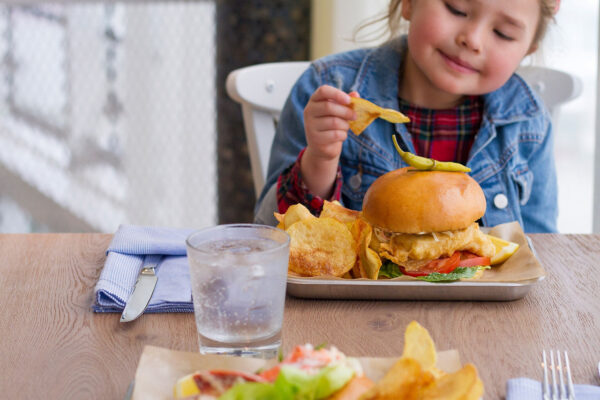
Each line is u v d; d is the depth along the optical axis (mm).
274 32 2438
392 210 840
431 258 851
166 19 2682
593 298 847
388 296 831
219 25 2465
